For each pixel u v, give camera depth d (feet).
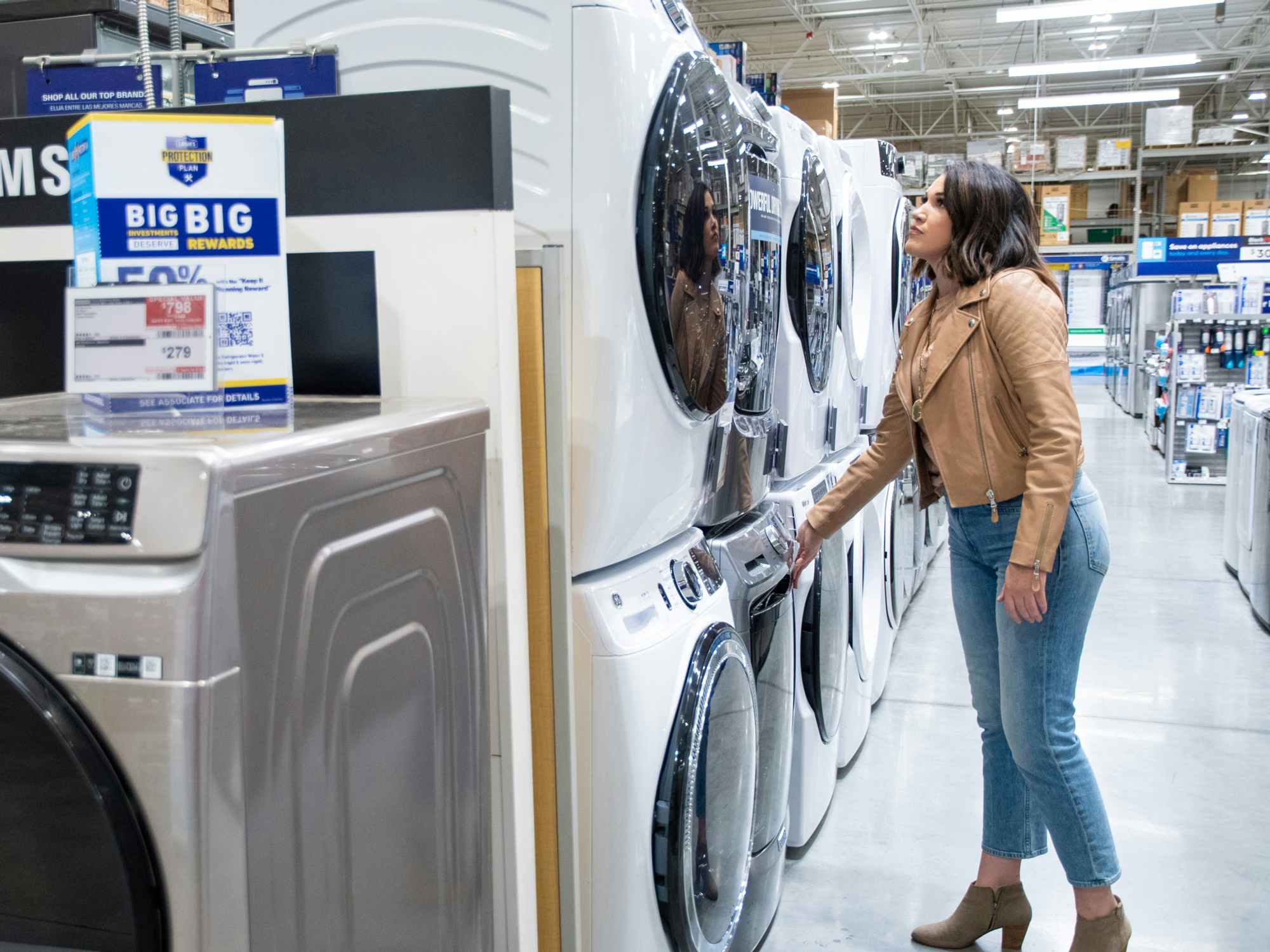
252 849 2.59
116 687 2.43
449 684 3.59
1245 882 8.86
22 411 3.46
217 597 2.43
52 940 2.64
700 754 5.46
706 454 6.07
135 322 3.27
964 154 78.18
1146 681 14.05
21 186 4.39
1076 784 6.71
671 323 5.13
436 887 3.56
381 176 4.11
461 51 4.94
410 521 3.29
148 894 2.46
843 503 7.76
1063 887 8.78
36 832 2.58
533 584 4.84
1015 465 6.59
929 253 6.87
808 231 8.41
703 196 5.28
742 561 6.90
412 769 3.36
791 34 53.72
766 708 7.22
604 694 5.06
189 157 3.41
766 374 7.32
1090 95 54.54
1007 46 58.13
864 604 12.26
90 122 3.28
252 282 3.51
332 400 3.83
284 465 2.65
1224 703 13.20
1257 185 80.48
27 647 2.49
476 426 3.74
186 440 2.61
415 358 4.17
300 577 2.74
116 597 2.42
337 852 2.97
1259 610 16.76
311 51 4.86
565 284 4.86
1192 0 33.94
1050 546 6.22
